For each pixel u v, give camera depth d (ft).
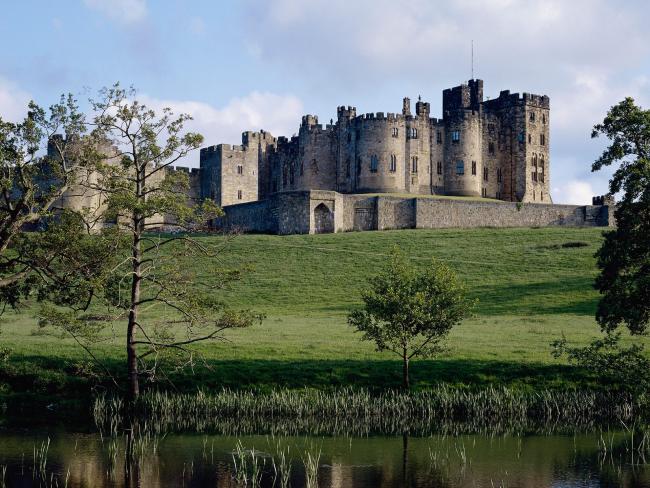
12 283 114.52
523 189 451.12
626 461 100.58
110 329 184.24
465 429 119.55
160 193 135.44
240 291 256.52
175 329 186.80
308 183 447.83
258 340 168.76
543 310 219.41
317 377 139.03
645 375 123.34
